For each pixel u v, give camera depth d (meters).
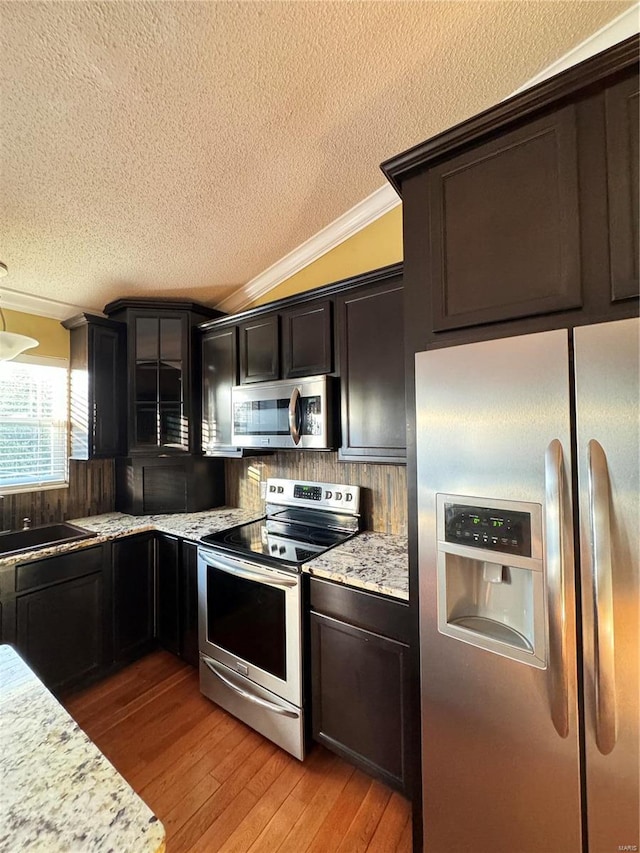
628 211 0.92
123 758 1.69
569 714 0.93
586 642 0.92
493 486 1.05
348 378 1.93
